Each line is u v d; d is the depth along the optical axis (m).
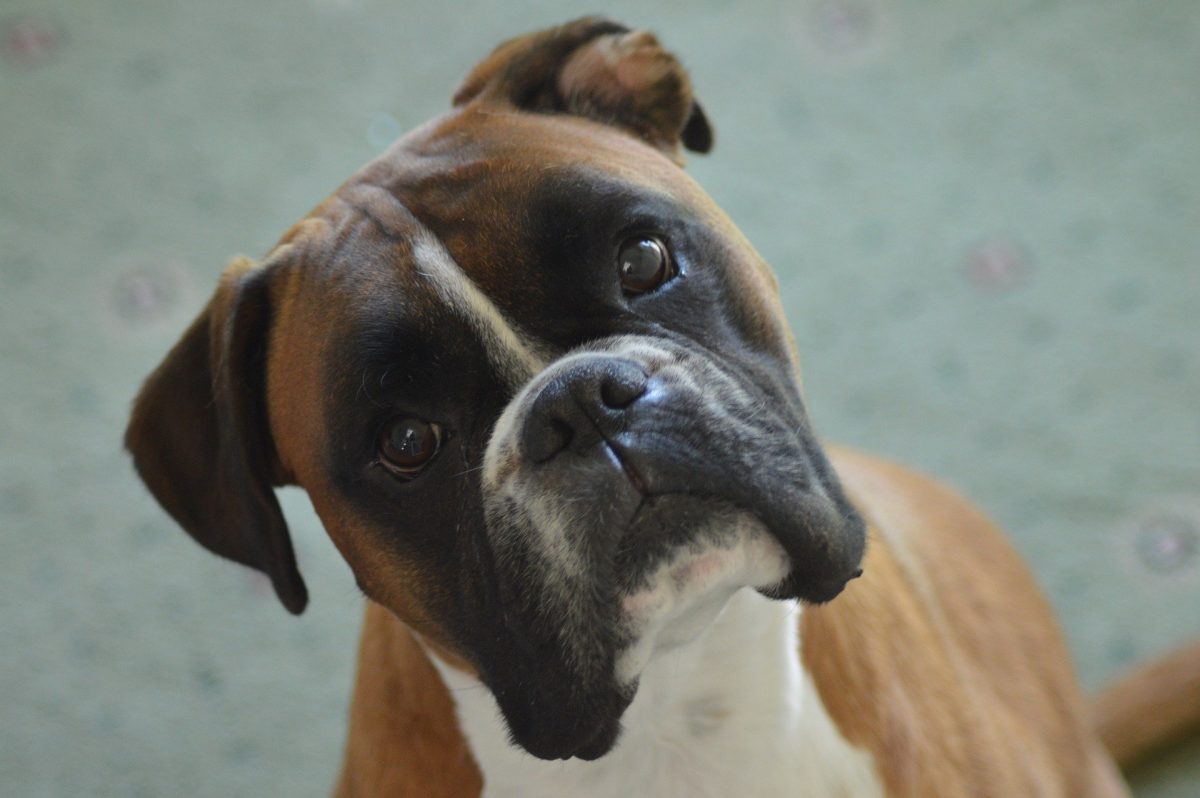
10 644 3.20
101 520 3.39
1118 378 3.23
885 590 1.94
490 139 1.62
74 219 3.94
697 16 4.15
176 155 4.04
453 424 1.47
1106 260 3.43
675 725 1.70
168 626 3.20
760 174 3.75
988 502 3.11
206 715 3.04
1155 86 3.71
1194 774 2.71
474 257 1.47
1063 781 2.29
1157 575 2.96
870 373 3.36
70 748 3.02
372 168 1.69
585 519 1.32
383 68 4.15
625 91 1.85
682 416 1.34
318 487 1.59
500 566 1.38
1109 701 2.69
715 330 1.52
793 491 1.40
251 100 4.14
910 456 3.21
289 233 1.71
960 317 3.41
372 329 1.45
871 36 4.00
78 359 3.66
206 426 1.80
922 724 1.87
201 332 1.79
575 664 1.37
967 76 3.85
